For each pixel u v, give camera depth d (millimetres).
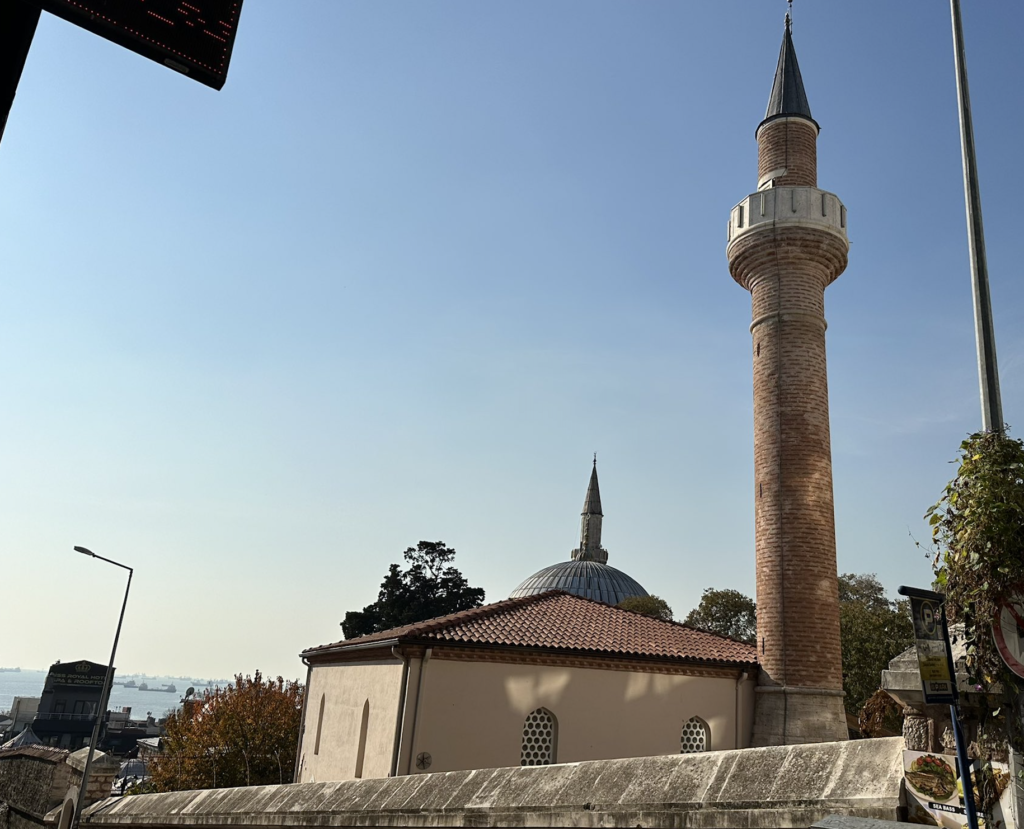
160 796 16984
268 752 42062
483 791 8594
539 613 25344
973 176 7645
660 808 6637
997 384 6871
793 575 24781
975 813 4594
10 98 3785
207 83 4465
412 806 9328
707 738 23906
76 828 21594
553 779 7977
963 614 5059
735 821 6082
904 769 5301
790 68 31016
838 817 4859
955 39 8250
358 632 59500
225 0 4488
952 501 5289
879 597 54906
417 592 60375
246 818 12656
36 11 3922
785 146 29734
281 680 45875
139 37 4180
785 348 26953
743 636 57562
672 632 26688
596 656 22375
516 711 21219
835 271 28484
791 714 23516
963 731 5051
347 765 23203
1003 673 4734
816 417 26344
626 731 22453
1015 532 4863
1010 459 5082
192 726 43594
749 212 28531
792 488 25578
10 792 29062
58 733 90750
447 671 20812
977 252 7355
